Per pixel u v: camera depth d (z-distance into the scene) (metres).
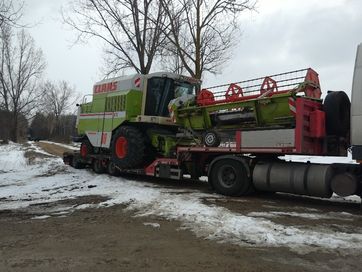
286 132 9.77
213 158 11.91
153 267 5.33
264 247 6.17
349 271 5.19
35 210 9.23
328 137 9.87
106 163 15.98
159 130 14.34
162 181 14.13
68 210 9.15
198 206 9.02
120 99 14.78
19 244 6.44
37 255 5.85
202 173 12.28
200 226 7.38
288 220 7.90
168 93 14.35
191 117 12.58
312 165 9.64
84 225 7.65
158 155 14.23
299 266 5.37
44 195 11.29
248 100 10.72
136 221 7.90
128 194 10.85
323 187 9.23
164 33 19.61
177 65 21.56
